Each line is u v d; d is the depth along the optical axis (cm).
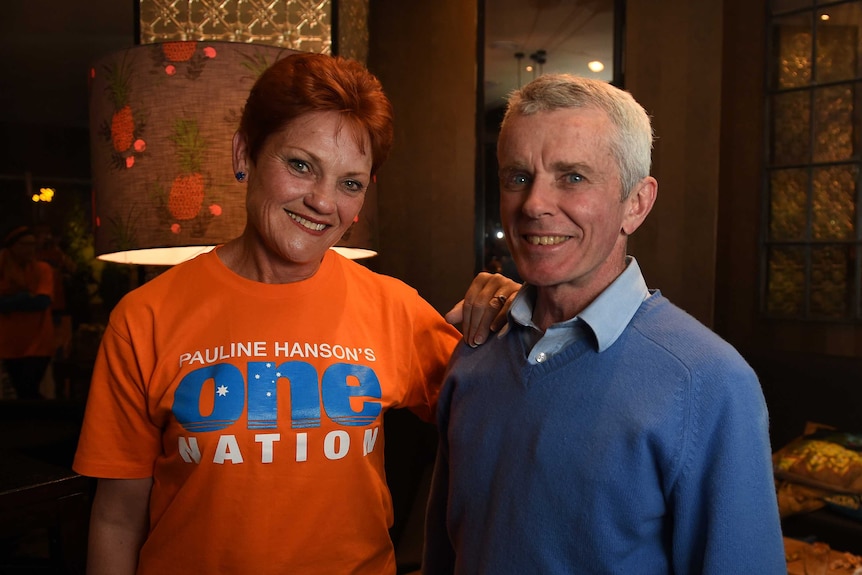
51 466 193
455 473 112
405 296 122
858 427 299
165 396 105
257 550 102
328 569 106
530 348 111
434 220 391
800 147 367
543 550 98
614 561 95
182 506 104
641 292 103
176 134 157
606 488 94
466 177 389
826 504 269
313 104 99
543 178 99
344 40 229
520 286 120
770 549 90
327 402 106
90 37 525
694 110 386
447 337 128
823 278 363
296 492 104
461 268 391
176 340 106
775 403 325
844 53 351
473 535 108
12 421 296
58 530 184
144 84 157
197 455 103
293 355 107
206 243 158
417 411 129
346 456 107
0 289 455
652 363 95
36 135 661
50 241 524
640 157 101
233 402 104
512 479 102
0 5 466
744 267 386
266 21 219
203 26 218
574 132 96
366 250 180
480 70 391
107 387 109
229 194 158
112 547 112
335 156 101
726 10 382
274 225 104
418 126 390
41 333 464
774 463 289
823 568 215
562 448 98
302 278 112
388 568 117
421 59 388
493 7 388
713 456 90
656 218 391
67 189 668
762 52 373
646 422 92
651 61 386
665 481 93
